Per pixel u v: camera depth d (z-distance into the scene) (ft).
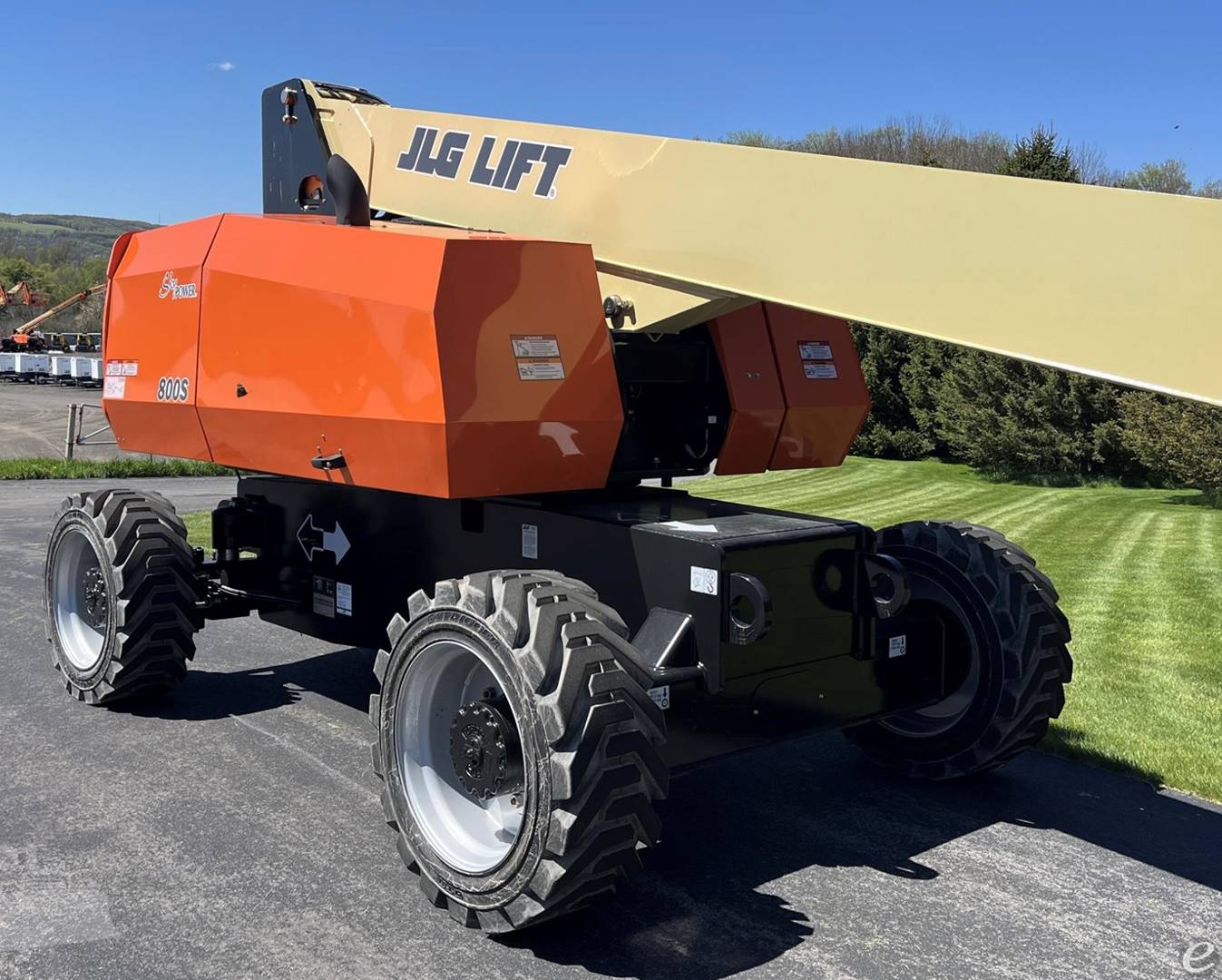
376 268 12.02
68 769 14.46
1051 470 80.48
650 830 9.91
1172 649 23.32
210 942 10.12
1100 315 8.41
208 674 19.27
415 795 11.18
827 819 13.52
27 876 11.37
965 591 14.19
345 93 17.37
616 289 13.03
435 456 11.39
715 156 11.42
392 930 10.43
